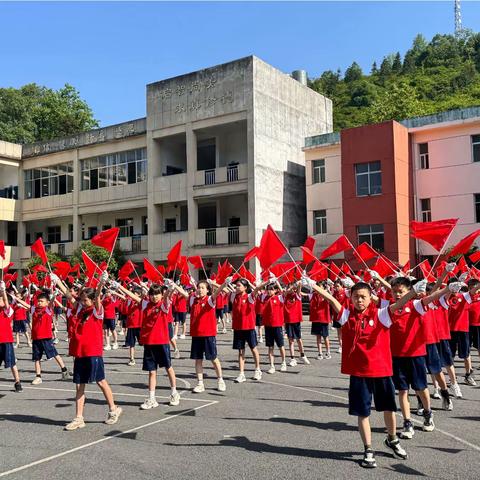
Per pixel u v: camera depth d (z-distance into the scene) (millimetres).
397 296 6848
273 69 31484
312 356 14203
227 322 24000
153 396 8516
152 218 33156
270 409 8312
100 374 7469
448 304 9266
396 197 26938
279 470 5617
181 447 6453
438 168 27625
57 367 13328
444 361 8797
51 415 8203
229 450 6312
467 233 26672
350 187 28297
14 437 6996
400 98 40094
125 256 33906
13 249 39531
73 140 37281
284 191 31719
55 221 40000
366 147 27875
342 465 5750
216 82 30922
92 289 7605
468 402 8531
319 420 7629
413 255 27828
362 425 5723
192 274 31266
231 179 30203
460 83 62375
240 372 10617
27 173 40281
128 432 7125
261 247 8445
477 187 26500
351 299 6047
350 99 69375
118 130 35156
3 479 5496
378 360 5762
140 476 5512
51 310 11367
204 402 8836
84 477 5516
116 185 35438
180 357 14266
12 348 10133
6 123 51781
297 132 33375
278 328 11641
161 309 8586
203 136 33281
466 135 26906
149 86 33406
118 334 20641
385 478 5363
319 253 30656
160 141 33750
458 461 5832
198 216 33844
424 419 7039
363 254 11320
